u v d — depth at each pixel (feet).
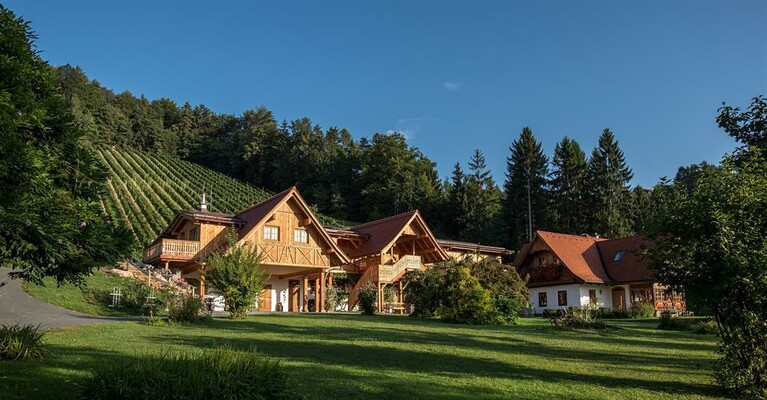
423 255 141.69
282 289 124.98
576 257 147.84
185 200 289.12
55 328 52.11
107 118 426.51
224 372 24.32
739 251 30.22
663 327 82.64
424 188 297.94
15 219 24.59
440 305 88.22
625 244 150.61
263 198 331.36
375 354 43.91
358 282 125.49
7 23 30.83
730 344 31.89
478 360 43.32
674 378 38.04
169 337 48.80
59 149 30.17
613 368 41.75
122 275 97.71
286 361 38.19
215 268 73.41
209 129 491.72
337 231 134.51
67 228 27.37
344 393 29.32
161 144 443.73
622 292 142.31
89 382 23.68
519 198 240.12
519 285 89.81
